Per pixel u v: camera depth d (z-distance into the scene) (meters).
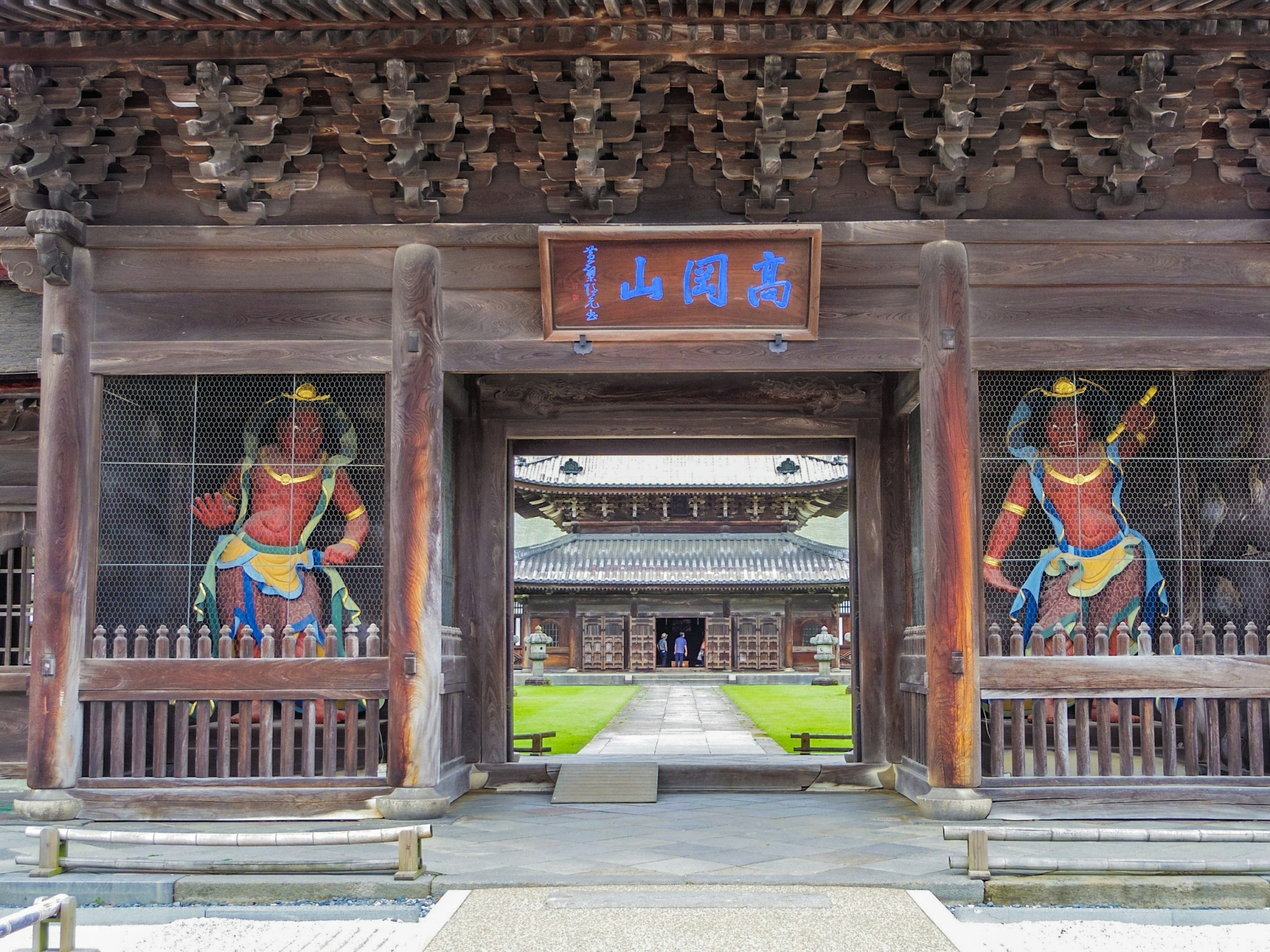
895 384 14.80
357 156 11.84
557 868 9.12
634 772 14.02
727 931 7.51
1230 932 7.83
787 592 55.31
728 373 15.18
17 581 14.20
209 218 11.94
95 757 11.43
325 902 8.55
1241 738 11.86
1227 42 10.96
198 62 11.12
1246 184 11.84
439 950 7.19
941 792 11.23
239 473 13.15
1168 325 11.77
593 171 11.39
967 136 11.22
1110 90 11.14
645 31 10.87
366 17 10.65
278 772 13.32
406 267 11.72
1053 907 8.34
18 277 11.87
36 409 14.47
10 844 10.35
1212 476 13.24
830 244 11.77
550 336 11.67
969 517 11.40
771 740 22.09
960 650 11.27
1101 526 12.80
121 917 8.27
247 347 11.75
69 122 11.53
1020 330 11.73
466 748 14.43
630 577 54.16
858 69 11.28
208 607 12.82
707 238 11.24
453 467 14.78
